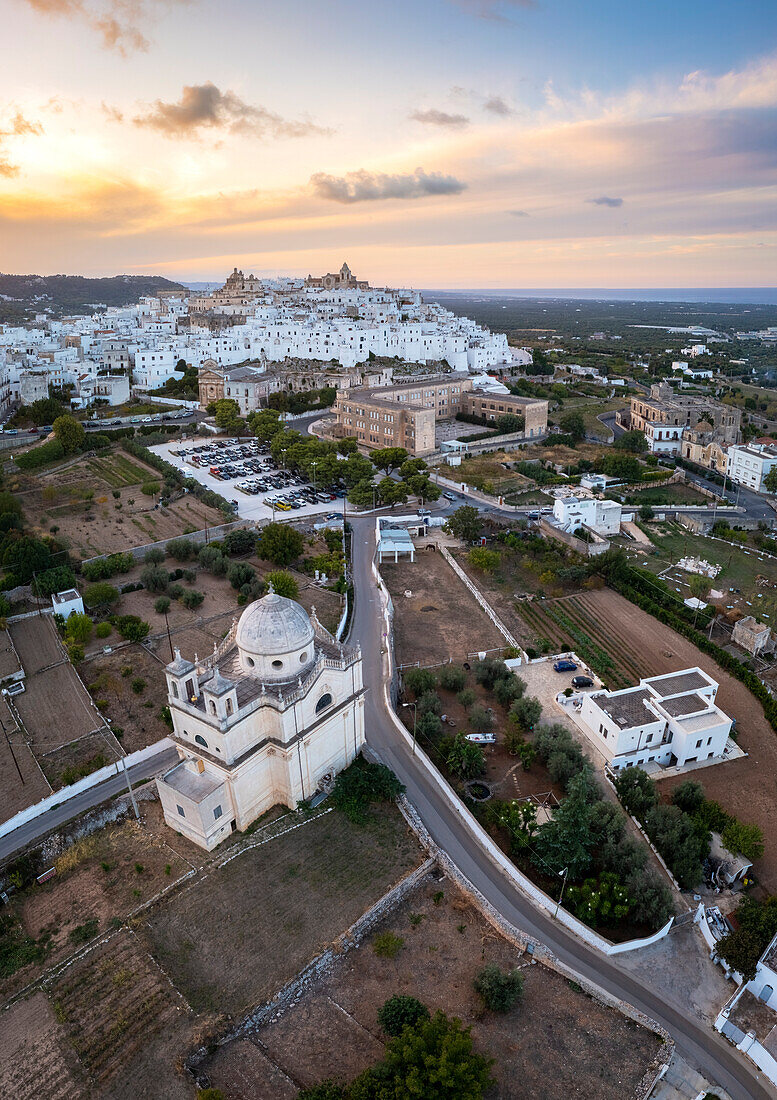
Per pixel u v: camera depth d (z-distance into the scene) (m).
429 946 57.94
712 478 184.62
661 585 120.88
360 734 77.06
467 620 109.81
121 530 132.88
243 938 57.00
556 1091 47.84
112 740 77.94
